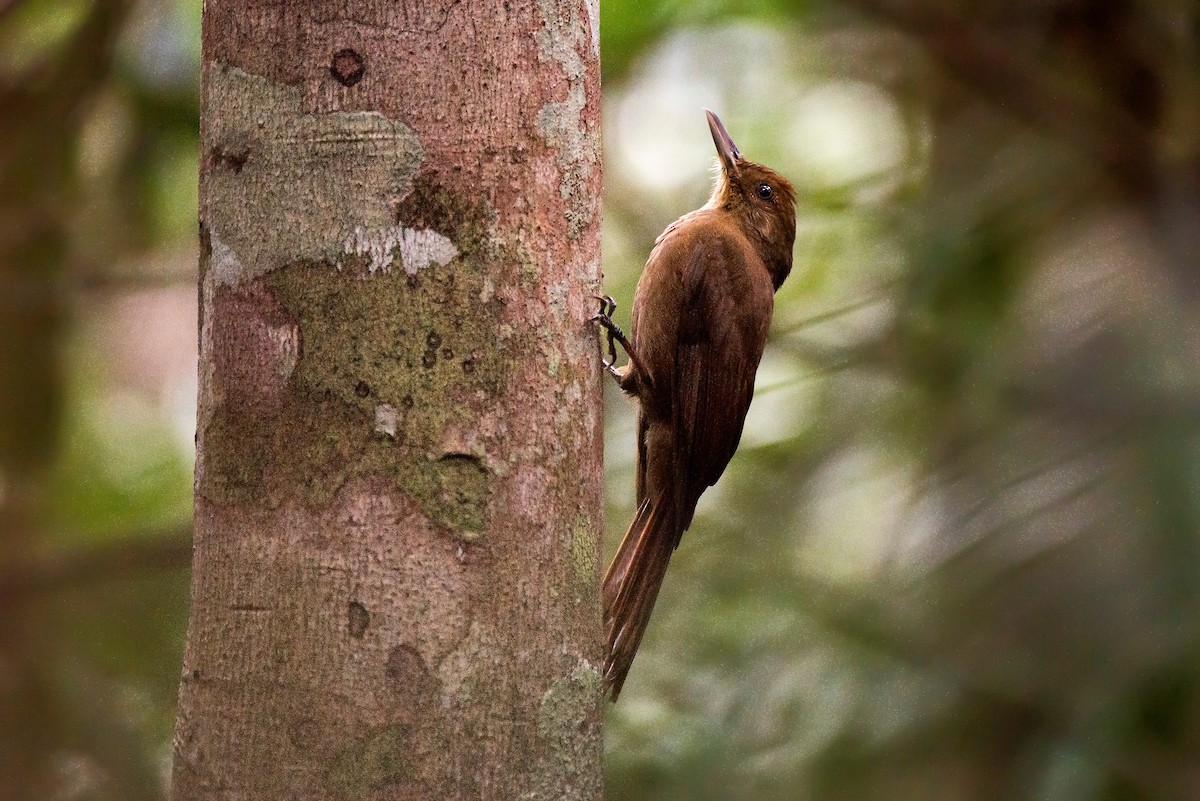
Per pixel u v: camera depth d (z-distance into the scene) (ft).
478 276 17.11
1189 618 29.04
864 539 37.17
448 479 16.81
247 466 16.80
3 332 40.29
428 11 16.97
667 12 41.98
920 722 31.24
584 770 17.61
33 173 39.42
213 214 17.25
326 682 16.39
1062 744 29.78
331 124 16.78
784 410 38.58
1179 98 35.06
